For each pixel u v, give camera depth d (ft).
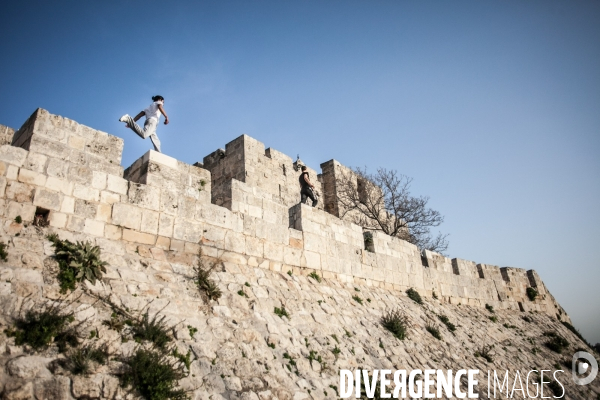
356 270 50.08
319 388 28.71
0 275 21.49
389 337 41.83
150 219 31.81
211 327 27.81
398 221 97.35
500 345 58.75
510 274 83.61
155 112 37.17
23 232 24.82
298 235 44.14
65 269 24.03
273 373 27.25
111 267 26.89
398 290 56.03
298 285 39.91
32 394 17.65
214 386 23.54
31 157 27.22
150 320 24.91
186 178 36.37
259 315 32.04
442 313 58.13
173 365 22.57
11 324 19.71
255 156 77.30
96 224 28.68
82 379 19.33
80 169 29.25
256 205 40.65
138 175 34.63
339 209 91.15
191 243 33.68
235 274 34.76
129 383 20.49
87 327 21.88
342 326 38.55
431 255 66.95
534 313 82.23
